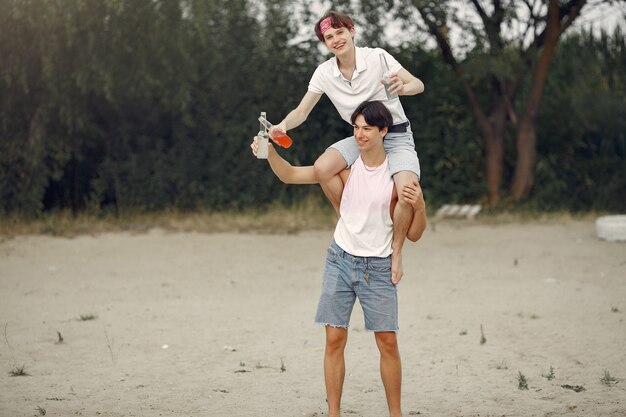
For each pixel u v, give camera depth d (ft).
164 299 30.35
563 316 26.84
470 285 32.24
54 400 18.89
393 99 16.57
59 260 38.22
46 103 47.26
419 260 38.09
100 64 45.14
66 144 48.67
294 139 51.98
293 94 51.93
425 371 21.33
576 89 55.01
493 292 30.81
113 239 44.14
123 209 50.52
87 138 50.19
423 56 52.80
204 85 51.47
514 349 23.20
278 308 28.81
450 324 26.11
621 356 22.26
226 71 51.34
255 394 19.49
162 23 46.29
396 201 16.26
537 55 55.11
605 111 54.08
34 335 25.00
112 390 19.71
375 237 16.33
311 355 22.81
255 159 52.03
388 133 16.67
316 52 51.70
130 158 51.06
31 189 48.49
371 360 22.34
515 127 54.19
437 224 48.70
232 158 51.96
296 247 41.83
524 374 20.89
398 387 16.92
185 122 50.06
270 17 51.21
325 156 16.66
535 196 54.54
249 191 52.19
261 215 50.65
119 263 37.73
